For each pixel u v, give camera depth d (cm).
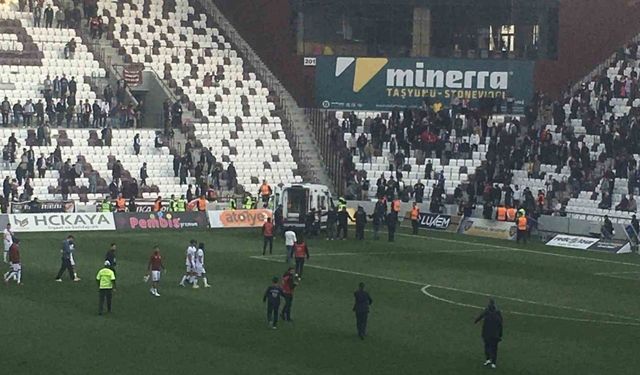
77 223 8525
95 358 4500
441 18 10356
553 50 10356
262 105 10456
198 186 9469
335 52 10506
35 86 9869
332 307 5647
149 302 5675
